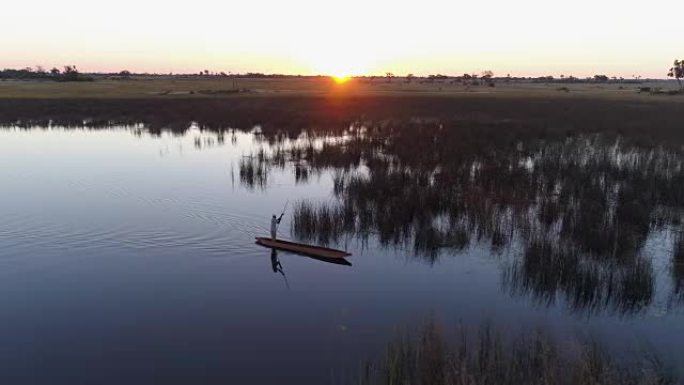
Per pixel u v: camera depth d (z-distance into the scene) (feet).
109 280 51.75
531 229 64.95
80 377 36.17
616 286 48.60
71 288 49.85
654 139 128.47
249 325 43.34
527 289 50.24
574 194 78.38
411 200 72.84
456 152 111.86
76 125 181.78
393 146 120.06
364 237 64.90
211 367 37.29
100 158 117.19
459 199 74.49
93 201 79.05
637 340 40.93
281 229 67.36
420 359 33.76
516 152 113.39
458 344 38.58
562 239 60.29
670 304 47.32
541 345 35.12
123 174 99.30
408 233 65.21
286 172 100.89
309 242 63.57
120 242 61.62
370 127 161.99
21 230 64.80
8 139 146.72
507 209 73.26
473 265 56.29
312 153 116.26
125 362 37.93
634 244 58.80
